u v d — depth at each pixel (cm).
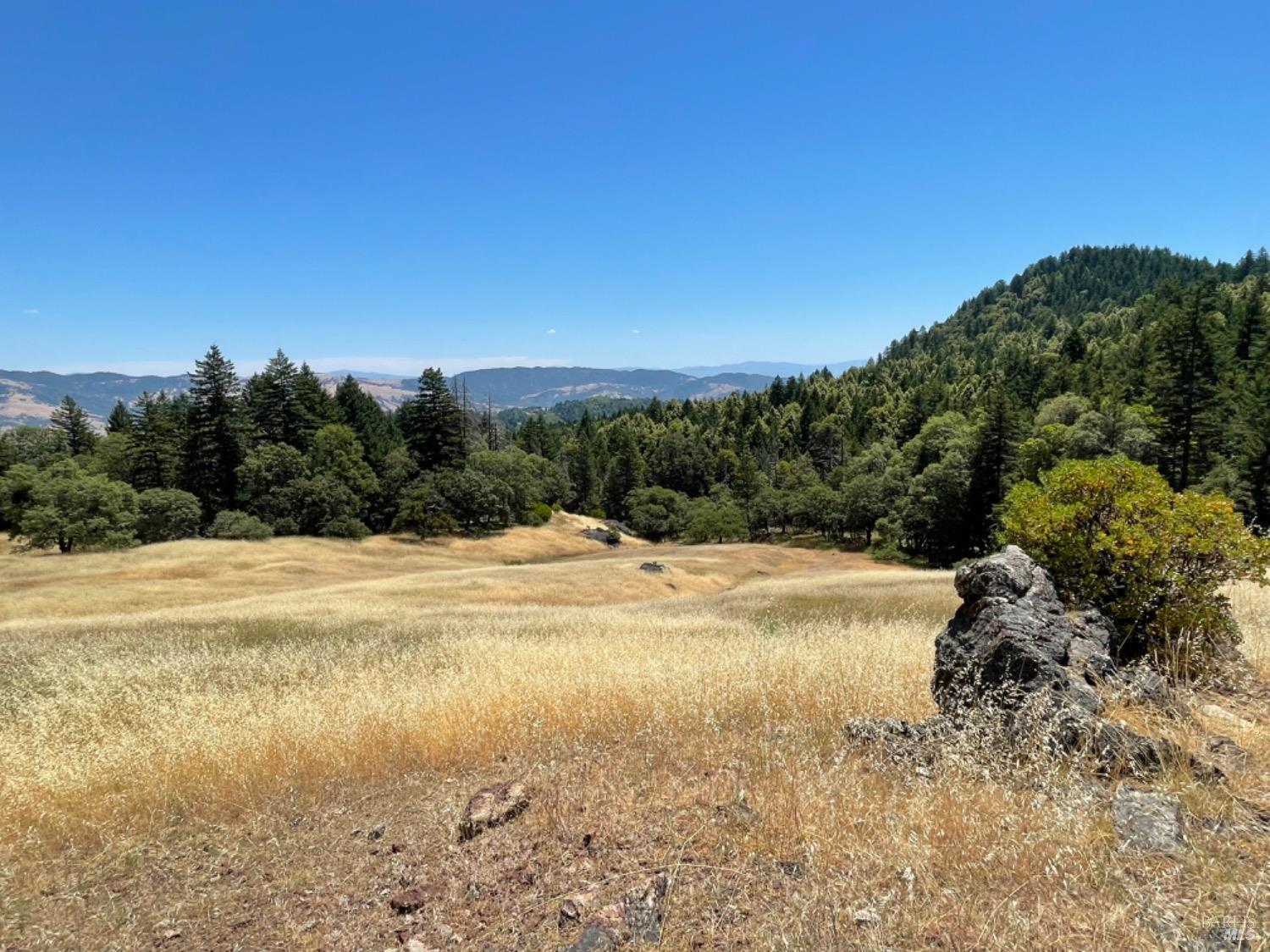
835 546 7731
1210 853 288
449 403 6731
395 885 367
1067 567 600
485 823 405
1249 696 508
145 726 710
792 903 281
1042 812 315
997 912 254
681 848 340
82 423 8406
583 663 830
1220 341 6362
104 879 411
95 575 3522
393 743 582
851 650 793
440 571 3981
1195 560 554
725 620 1778
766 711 537
